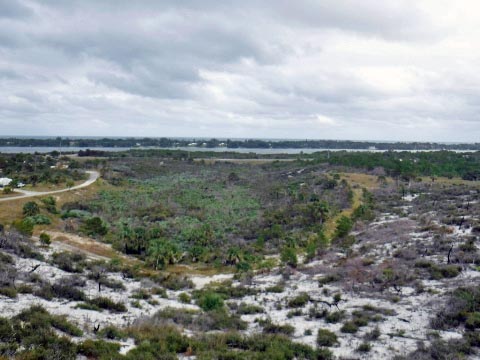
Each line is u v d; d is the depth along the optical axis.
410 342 20.41
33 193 86.25
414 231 46.69
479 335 20.19
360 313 25.19
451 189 84.81
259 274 43.25
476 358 17.92
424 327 22.42
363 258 38.94
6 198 78.38
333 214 74.25
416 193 87.94
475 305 23.97
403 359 17.47
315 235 62.41
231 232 71.12
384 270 32.94
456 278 29.64
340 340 21.03
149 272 45.28
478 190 79.50
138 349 16.28
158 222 77.31
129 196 99.69
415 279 30.58
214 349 17.84
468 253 34.56
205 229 66.81
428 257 35.56
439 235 41.84
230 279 43.41
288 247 54.31
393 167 114.38
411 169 111.12
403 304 26.42
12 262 29.83
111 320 21.33
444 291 27.33
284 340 19.84
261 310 27.64
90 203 87.25
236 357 16.55
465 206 59.28
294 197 90.94
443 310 23.89
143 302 27.97
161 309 26.30
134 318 22.58
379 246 43.12
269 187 112.19
